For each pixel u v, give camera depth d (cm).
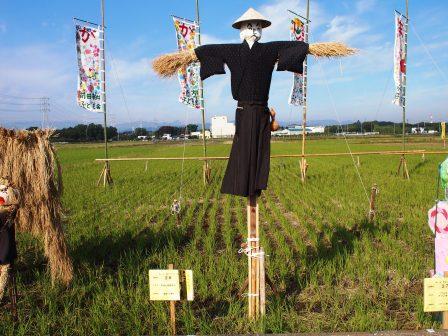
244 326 507
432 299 442
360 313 520
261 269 511
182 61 522
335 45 515
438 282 441
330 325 506
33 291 612
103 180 1847
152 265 725
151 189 1645
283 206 1316
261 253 511
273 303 564
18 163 558
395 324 498
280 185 1733
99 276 661
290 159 3200
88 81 1642
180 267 699
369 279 647
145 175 2159
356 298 572
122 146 6988
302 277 672
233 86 490
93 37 1630
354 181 1738
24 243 815
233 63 486
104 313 530
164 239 891
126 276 660
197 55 499
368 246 791
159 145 7181
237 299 588
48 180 568
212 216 1114
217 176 2128
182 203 1323
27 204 567
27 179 564
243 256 767
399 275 657
